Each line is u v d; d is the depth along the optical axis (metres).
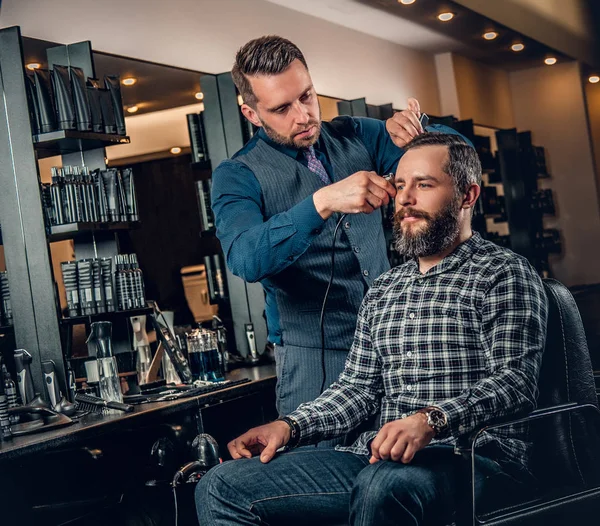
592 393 2.20
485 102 8.61
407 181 2.07
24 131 3.25
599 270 9.30
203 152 4.66
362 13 6.05
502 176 8.40
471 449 1.86
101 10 4.11
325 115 6.07
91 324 3.21
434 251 2.08
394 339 2.14
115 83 3.59
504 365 1.96
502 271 2.04
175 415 3.12
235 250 2.14
